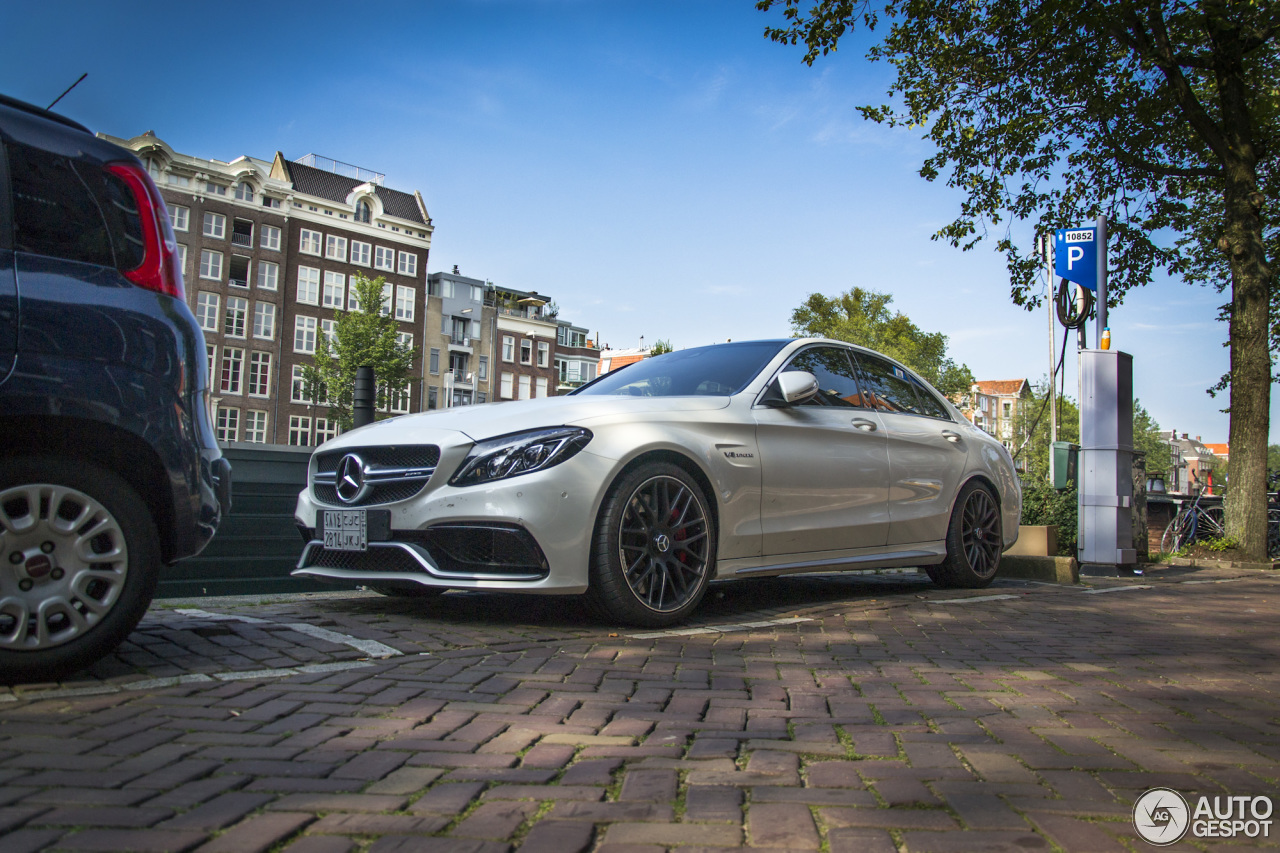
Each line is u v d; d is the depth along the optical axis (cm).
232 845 146
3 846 142
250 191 4772
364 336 4306
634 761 197
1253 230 1065
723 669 300
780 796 175
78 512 256
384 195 5553
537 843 150
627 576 369
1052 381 963
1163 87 1252
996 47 1304
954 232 1455
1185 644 382
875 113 1408
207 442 286
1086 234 817
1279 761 207
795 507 444
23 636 247
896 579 636
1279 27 1050
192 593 477
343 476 391
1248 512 1020
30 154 256
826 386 491
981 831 159
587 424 370
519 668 292
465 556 362
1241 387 1045
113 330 261
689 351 511
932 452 532
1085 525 750
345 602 448
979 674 302
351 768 187
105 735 207
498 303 6744
